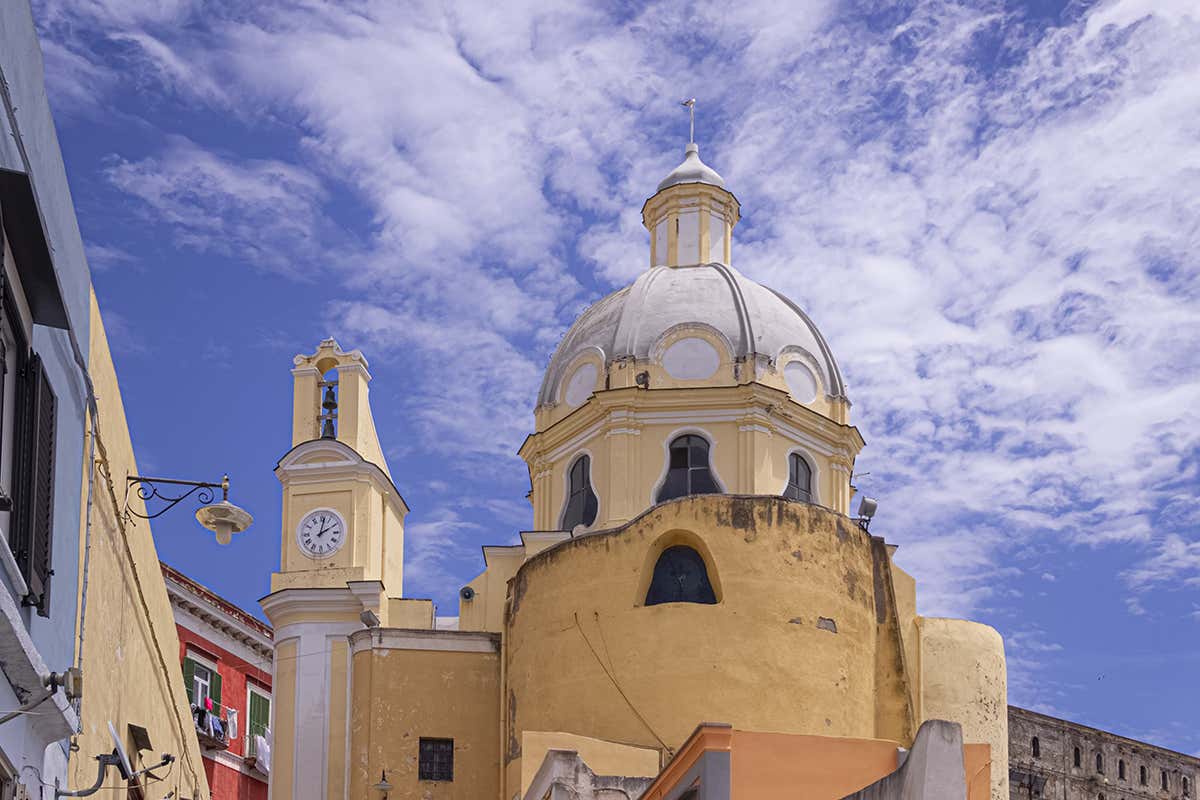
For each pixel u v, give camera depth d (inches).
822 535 1552.7
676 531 1530.5
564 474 1839.3
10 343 588.7
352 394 1857.8
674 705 1473.9
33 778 618.5
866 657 1555.1
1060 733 2443.4
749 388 1779.0
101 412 771.4
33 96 633.0
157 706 974.4
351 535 1784.0
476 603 1727.4
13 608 557.3
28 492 589.0
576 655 1523.1
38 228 569.6
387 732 1620.3
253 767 1975.9
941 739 758.5
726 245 1989.4
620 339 1835.6
